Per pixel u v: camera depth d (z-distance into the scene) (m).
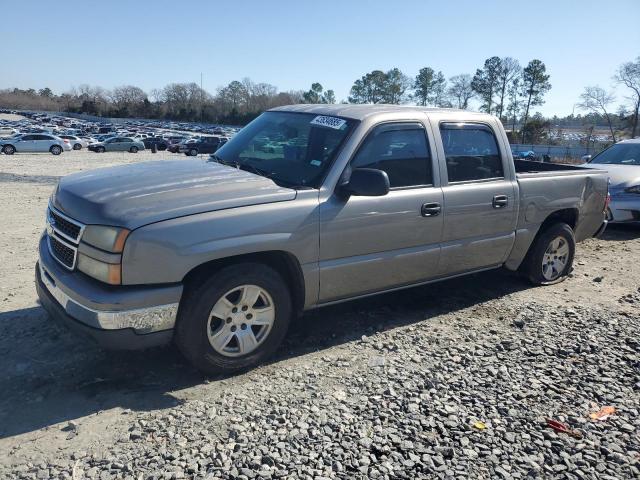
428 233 4.59
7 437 2.96
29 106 158.50
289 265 3.94
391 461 2.87
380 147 4.31
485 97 81.75
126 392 3.47
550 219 5.96
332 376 3.78
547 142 70.38
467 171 4.91
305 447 2.95
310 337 4.45
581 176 6.01
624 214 9.02
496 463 2.91
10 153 39.03
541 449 3.06
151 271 3.30
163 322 3.38
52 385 3.52
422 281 4.82
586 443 3.13
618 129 65.06
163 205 3.45
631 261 7.39
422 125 4.61
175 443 2.94
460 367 3.98
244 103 129.12
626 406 3.55
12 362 3.79
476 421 3.29
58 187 4.08
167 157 39.25
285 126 4.70
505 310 5.23
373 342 4.37
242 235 3.55
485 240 5.08
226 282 3.56
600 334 4.70
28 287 5.34
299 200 3.83
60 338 4.18
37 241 7.30
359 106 4.65
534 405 3.50
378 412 3.32
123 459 2.79
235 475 2.70
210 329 3.60
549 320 4.99
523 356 4.21
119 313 3.24
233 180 3.92
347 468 2.80
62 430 3.04
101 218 3.35
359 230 4.13
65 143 41.78
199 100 138.50
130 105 138.00
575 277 6.45
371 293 4.50
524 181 5.37
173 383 3.61
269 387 3.60
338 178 4.04
